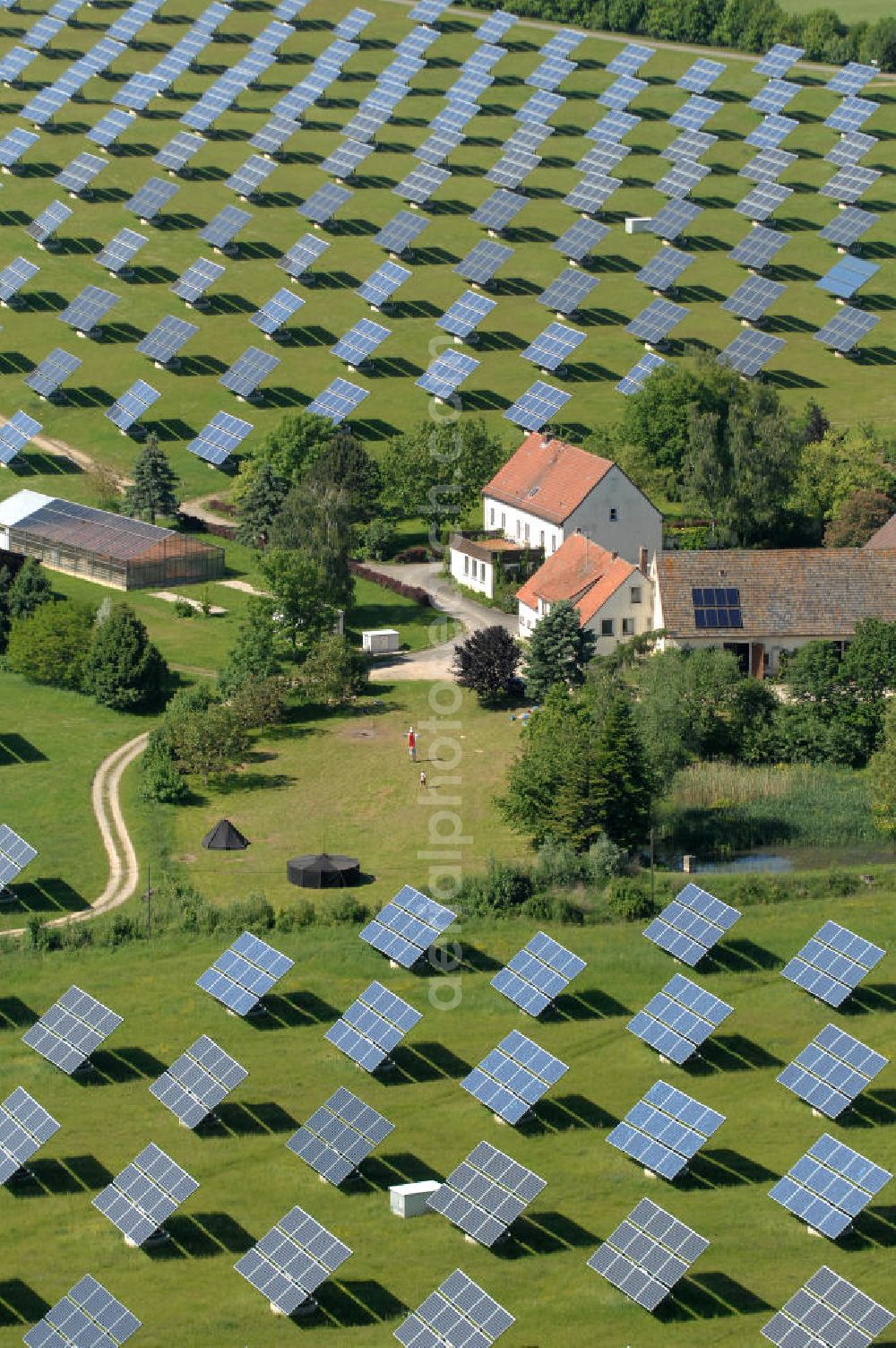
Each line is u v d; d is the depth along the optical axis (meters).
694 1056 118.75
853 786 145.12
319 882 134.25
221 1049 116.44
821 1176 107.00
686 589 164.12
